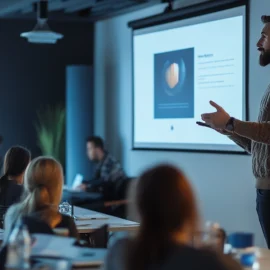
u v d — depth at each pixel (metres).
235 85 7.02
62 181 3.59
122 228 4.61
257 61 6.73
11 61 10.07
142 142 8.70
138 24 8.70
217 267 2.18
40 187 3.49
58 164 3.59
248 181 6.88
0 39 10.01
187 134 7.80
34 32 8.29
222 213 7.28
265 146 4.63
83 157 9.70
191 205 2.21
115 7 8.90
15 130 10.10
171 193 2.19
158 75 8.33
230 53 7.09
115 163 8.62
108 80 9.84
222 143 7.21
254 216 6.80
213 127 4.30
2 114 10.04
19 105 10.11
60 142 10.05
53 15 9.73
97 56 10.18
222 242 3.04
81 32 10.30
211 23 7.36
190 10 7.66
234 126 4.21
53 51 10.23
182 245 2.21
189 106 7.75
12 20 10.05
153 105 8.45
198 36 7.57
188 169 7.86
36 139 10.18
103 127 9.98
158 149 8.36
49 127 10.09
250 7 6.81
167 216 2.19
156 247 2.20
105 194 8.41
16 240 2.80
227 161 7.20
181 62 7.88
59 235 3.21
